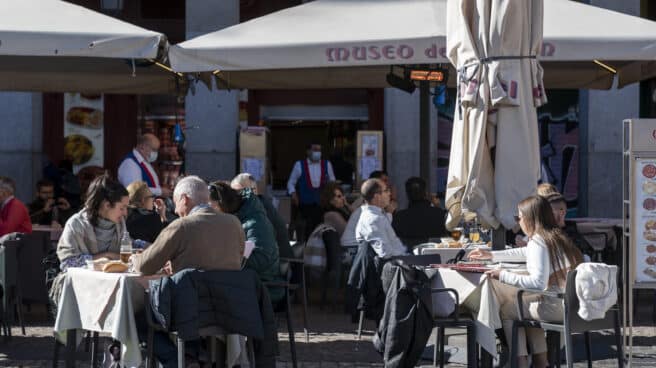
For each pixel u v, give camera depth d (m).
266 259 7.65
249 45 8.73
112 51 8.50
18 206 10.08
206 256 6.13
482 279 6.30
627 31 8.65
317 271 10.88
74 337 6.50
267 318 6.00
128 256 6.73
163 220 9.43
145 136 11.38
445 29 8.76
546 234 6.35
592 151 14.86
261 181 14.45
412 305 6.18
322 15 9.49
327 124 16.80
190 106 14.78
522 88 7.02
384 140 15.66
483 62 7.07
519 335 6.55
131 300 5.93
